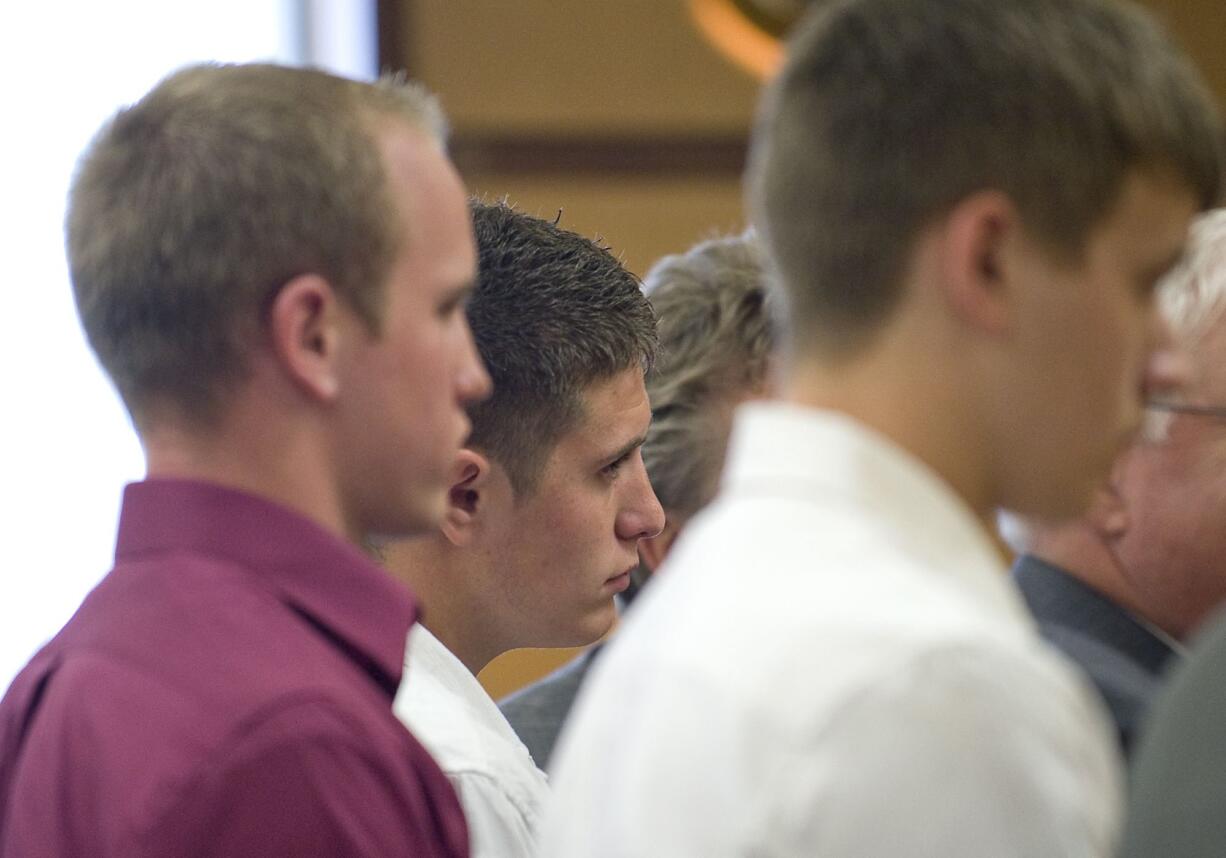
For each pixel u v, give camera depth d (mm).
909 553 3346
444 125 4434
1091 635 5617
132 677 3910
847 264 3477
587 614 5773
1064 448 3484
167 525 4121
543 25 20188
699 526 3660
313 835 3680
